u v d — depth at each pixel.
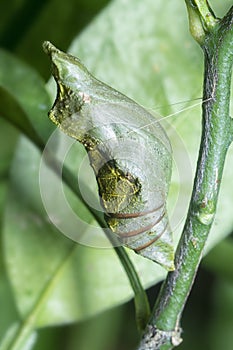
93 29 0.24
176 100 0.23
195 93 0.23
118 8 0.24
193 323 0.31
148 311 0.20
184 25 0.24
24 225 0.24
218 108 0.19
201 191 0.19
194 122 0.23
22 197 0.24
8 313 0.26
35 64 0.29
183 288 0.19
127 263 0.20
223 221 0.23
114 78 0.24
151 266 0.22
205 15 0.19
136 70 0.24
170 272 0.19
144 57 0.24
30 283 0.24
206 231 0.19
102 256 0.23
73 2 0.28
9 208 0.24
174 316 0.19
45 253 0.24
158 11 0.24
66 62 0.18
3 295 0.27
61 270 0.23
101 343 0.30
